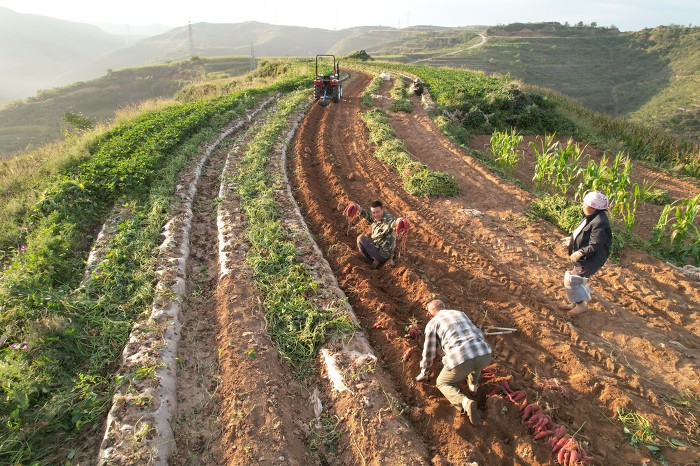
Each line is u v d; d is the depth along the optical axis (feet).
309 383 17.28
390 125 58.44
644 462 13.82
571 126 66.28
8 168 44.60
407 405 16.24
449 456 14.24
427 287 22.48
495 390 16.49
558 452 13.88
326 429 15.33
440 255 27.04
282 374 17.37
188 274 23.95
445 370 15.37
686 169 52.24
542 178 41.60
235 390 16.11
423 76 108.88
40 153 51.16
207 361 18.07
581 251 19.94
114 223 28.73
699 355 18.67
